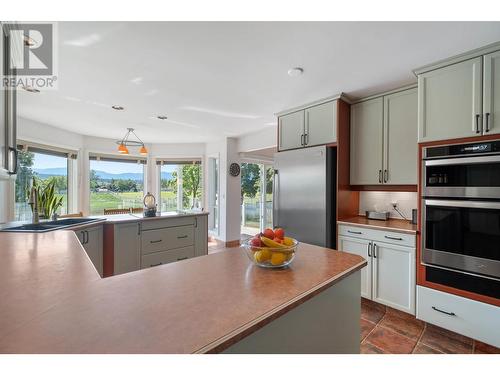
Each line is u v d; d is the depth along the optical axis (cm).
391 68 216
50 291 82
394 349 186
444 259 196
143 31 166
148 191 599
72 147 480
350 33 167
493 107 176
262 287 89
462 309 188
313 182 285
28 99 298
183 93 277
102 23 157
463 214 188
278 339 82
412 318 222
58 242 156
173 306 74
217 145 554
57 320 64
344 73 227
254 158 561
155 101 303
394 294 228
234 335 61
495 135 175
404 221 270
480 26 158
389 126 262
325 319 103
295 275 101
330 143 282
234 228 527
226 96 285
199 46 184
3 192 346
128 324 63
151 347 55
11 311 69
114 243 264
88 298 78
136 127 439
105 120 394
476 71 184
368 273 246
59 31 165
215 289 86
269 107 320
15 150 158
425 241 207
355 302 121
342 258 125
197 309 72
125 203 573
